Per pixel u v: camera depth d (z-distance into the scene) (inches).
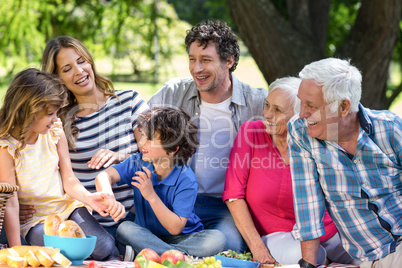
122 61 382.9
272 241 147.5
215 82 165.6
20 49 378.9
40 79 132.4
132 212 167.2
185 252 146.6
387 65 277.4
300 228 133.5
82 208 146.7
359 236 131.0
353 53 276.4
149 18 363.3
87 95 165.3
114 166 156.3
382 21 270.8
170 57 373.7
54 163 142.7
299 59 276.7
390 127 124.3
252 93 175.2
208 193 167.9
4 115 133.0
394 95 304.7
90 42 374.9
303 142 130.4
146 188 142.9
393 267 125.3
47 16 376.5
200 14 367.6
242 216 150.3
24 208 143.3
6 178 135.0
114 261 141.8
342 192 128.9
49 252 116.3
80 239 120.6
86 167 162.9
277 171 150.5
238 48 170.2
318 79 120.3
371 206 126.5
